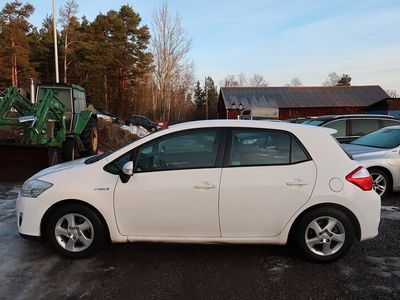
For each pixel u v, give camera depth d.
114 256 4.85
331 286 4.12
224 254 4.96
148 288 4.05
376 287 4.10
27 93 13.12
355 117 11.06
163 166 4.66
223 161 4.64
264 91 54.56
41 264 4.61
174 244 5.02
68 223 4.72
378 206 4.70
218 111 60.69
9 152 9.87
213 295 3.92
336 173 4.62
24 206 4.77
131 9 51.44
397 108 43.44
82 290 4.00
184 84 58.44
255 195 4.55
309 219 4.60
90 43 47.09
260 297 3.88
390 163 7.96
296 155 4.68
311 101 52.50
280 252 5.03
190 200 4.55
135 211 4.61
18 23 45.66
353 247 5.24
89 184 4.64
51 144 10.87
